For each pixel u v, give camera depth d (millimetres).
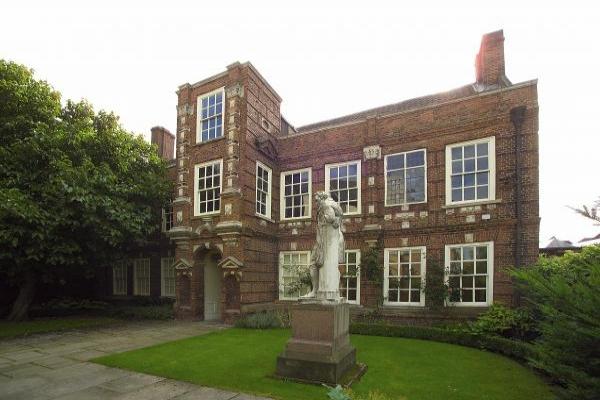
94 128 16531
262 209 16406
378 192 14852
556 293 3949
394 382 7020
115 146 16172
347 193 15633
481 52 15594
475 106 13344
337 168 16047
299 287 15781
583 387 3934
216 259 17344
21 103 13789
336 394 2756
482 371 7844
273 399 5988
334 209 7902
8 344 10781
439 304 12664
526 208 12102
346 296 14914
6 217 11742
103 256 15555
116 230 14375
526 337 10094
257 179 16109
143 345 10531
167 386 6703
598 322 3463
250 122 15922
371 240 14430
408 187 14352
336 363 6707
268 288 16172
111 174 14656
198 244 16172
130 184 16281
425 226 13711
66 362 8516
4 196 11219
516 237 12070
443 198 13570
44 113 14109
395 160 14719
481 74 15703
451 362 8578
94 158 15680
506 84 14883
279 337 11508
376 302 13930
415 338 11539
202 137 17078
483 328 10375
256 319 13609
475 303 12516
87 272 16359
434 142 13977
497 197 12625
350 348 7875
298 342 7117
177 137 17734
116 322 15453
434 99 17781
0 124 13297
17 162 12742
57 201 12852
